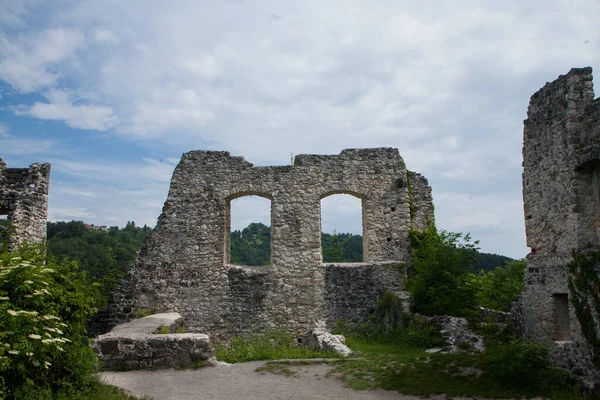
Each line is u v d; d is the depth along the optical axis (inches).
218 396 394.9
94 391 362.9
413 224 784.9
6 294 310.2
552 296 467.2
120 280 742.5
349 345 605.6
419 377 426.6
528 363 398.0
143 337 502.6
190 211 760.3
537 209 498.9
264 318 724.0
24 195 625.3
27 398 295.6
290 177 767.1
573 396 374.9
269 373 472.7
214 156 776.9
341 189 765.9
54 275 367.9
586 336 398.0
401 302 672.4
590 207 431.2
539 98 501.0
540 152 495.5
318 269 736.3
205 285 738.2
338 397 388.5
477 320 608.7
